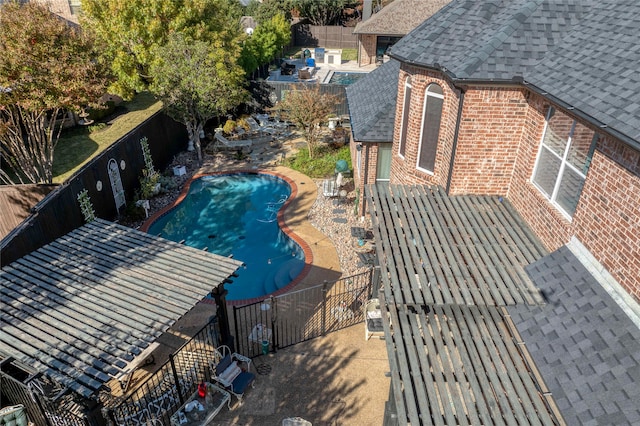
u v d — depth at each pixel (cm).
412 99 1491
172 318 958
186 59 2473
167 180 2358
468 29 1312
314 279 1666
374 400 1164
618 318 761
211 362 1218
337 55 5497
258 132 3136
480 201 1288
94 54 2098
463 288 935
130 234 1301
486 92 1165
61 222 1584
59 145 2719
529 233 1130
